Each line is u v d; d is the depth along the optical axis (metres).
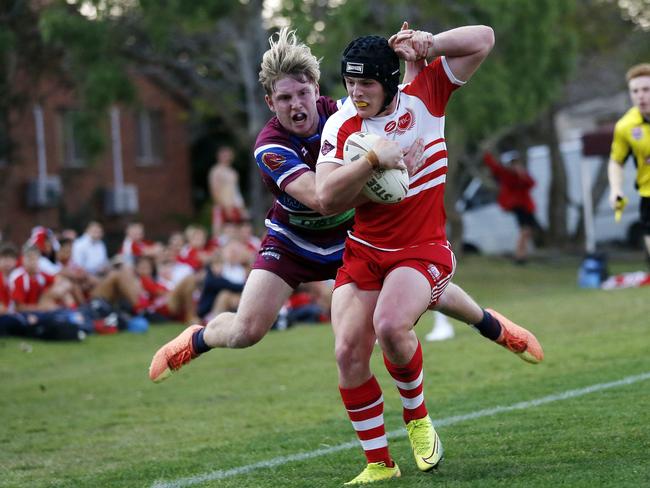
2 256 46.16
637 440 19.02
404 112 16.88
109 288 52.03
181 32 77.50
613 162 32.12
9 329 45.56
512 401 25.05
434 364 33.12
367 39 16.44
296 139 18.30
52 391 32.66
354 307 17.20
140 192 105.25
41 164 92.56
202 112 98.12
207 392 30.95
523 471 17.14
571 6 64.56
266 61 17.94
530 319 44.59
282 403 28.08
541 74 64.56
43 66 73.81
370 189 16.03
